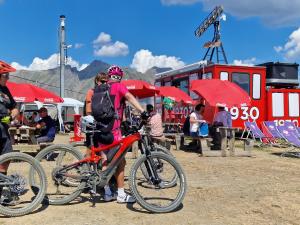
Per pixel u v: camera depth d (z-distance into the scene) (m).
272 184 7.17
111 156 5.45
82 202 5.70
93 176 5.47
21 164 5.33
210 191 6.49
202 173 8.30
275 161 10.41
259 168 9.09
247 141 11.43
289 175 8.18
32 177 5.31
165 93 16.03
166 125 17.36
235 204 5.72
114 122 5.43
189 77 17.20
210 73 15.84
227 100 11.63
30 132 10.96
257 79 16.36
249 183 7.23
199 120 12.23
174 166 5.42
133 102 5.41
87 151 5.75
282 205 5.69
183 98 15.98
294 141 12.35
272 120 16.45
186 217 5.05
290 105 16.81
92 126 5.47
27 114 22.45
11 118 5.40
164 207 5.23
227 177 7.84
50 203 5.52
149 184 5.61
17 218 4.93
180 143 13.10
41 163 5.59
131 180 5.20
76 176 5.51
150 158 5.37
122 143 5.44
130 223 4.78
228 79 15.78
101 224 4.73
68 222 4.79
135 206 5.52
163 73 20.05
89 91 6.42
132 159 10.11
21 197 5.71
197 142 12.41
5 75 5.39
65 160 5.69
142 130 5.52
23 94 12.26
